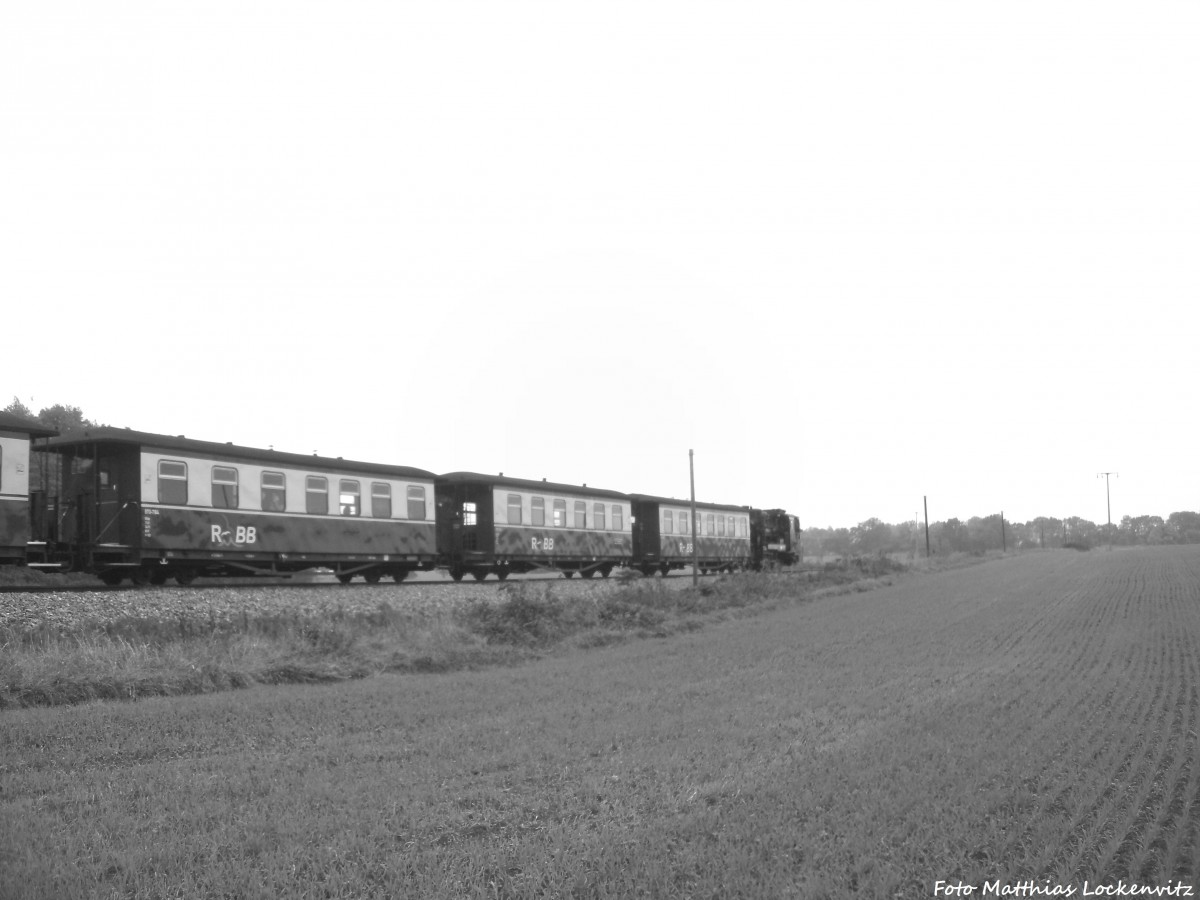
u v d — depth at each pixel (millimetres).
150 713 13781
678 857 7359
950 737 11875
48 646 16719
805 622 30625
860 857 7215
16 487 21141
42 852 7566
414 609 25672
